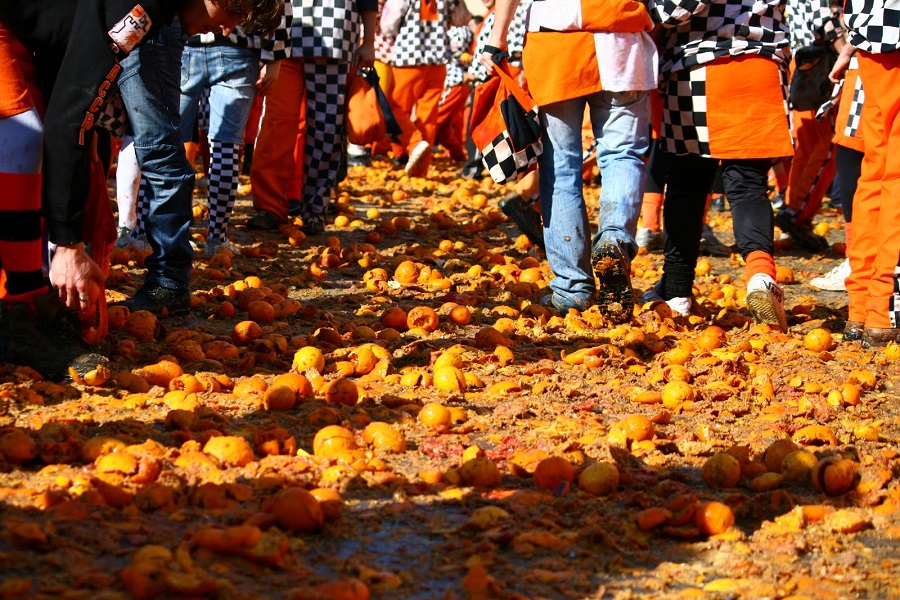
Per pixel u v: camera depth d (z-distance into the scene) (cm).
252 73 670
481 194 1087
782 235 880
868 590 249
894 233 499
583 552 261
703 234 823
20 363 380
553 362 454
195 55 664
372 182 1164
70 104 365
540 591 239
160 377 386
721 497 304
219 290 559
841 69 592
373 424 334
